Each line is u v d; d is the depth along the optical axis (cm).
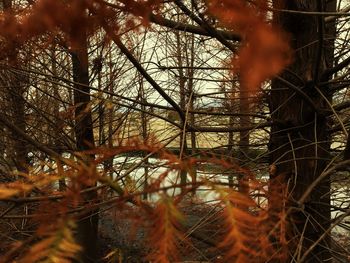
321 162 390
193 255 160
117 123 620
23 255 59
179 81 563
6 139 593
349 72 391
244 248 66
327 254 360
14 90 618
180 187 74
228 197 72
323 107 401
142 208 72
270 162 421
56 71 609
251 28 60
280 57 58
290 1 355
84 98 570
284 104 399
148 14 79
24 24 70
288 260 200
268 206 102
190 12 259
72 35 74
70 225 60
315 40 376
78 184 73
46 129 689
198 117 560
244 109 491
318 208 365
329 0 438
